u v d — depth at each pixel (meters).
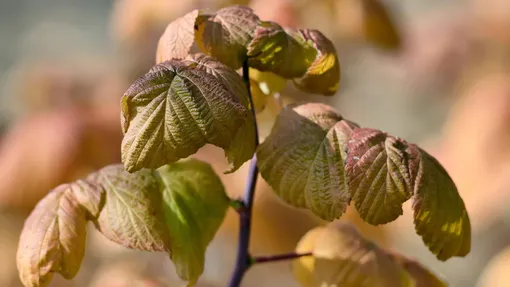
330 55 0.78
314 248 0.85
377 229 1.09
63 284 1.17
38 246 0.78
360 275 0.83
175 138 0.72
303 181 0.76
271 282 1.29
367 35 1.11
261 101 0.82
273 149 0.77
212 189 0.81
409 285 0.86
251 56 0.77
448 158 1.43
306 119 0.77
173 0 1.19
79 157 1.12
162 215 0.79
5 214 1.12
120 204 0.79
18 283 1.12
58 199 0.79
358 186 0.75
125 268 1.12
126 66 1.38
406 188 0.75
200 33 0.78
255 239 1.08
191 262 0.79
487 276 1.41
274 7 1.07
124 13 1.27
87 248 1.21
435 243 0.76
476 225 1.35
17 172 1.11
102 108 1.20
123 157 0.72
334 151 0.76
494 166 1.35
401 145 0.76
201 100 0.72
